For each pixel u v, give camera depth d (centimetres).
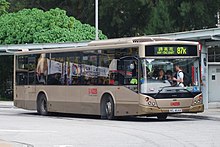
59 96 3131
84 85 2938
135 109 2606
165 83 2598
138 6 5841
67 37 5119
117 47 2720
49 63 3228
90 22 6309
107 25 6181
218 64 4106
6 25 5297
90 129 2303
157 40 2673
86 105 2923
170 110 2591
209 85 4119
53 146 1739
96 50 2859
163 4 5566
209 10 5691
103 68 2806
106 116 2798
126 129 2284
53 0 6800
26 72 3434
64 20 5300
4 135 2088
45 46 4559
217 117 2781
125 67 2664
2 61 5675
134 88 2609
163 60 2608
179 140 1858
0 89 5747
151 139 1900
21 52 3488
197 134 2044
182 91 2623
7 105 4516
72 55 3039
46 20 5234
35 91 3347
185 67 2656
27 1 6912
